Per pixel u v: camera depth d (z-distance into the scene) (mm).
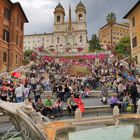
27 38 143500
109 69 34594
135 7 42969
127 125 8117
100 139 6859
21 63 46938
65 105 18766
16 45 43750
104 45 99062
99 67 37031
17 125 7254
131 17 46531
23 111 6887
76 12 130250
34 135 6426
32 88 20312
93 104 19812
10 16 42812
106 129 7867
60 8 132875
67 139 6742
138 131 7898
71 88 21609
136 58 43781
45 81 25922
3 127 11570
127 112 17594
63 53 60469
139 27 42531
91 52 59875
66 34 128500
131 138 7422
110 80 27453
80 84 26844
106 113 17078
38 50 64312
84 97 24500
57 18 132750
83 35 126875
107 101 21562
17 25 44656
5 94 15570
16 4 42781
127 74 30078
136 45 44156
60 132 6672
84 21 128625
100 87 27766
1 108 7246
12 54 41688
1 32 38438
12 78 24469
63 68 39750
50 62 43844
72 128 7152
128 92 18547
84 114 16719
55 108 15680
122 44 75875
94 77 29422
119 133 7676
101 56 49031
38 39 141375
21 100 15898
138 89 18031
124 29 127938
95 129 7766
